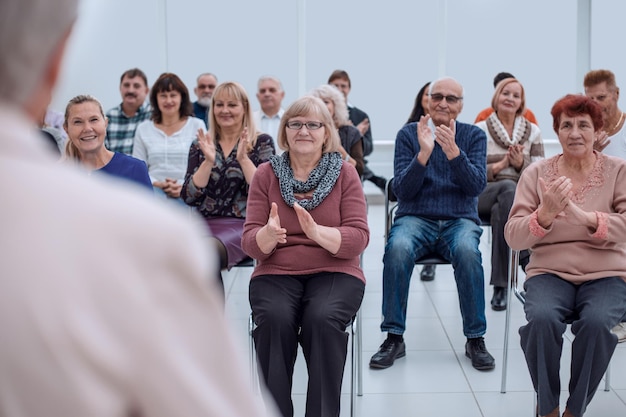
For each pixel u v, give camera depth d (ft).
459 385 10.27
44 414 1.62
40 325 1.61
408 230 11.14
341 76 20.22
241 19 23.35
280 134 9.64
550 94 23.49
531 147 14.26
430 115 11.87
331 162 9.50
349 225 9.23
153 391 1.69
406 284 10.91
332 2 23.52
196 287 1.77
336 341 8.50
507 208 12.81
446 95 11.78
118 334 1.66
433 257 11.27
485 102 23.72
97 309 1.65
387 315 10.95
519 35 23.35
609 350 8.42
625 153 12.57
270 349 8.58
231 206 11.62
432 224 11.36
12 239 1.64
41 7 1.74
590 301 8.55
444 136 11.02
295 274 9.07
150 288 1.70
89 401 1.63
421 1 23.39
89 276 1.66
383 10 23.50
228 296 14.08
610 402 9.74
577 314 8.74
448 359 11.13
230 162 11.66
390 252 10.91
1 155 1.71
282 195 9.36
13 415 1.62
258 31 23.40
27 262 1.63
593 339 8.34
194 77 23.57
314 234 8.79
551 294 8.73
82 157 10.56
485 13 23.34
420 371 10.72
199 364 1.76
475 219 11.50
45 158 1.78
